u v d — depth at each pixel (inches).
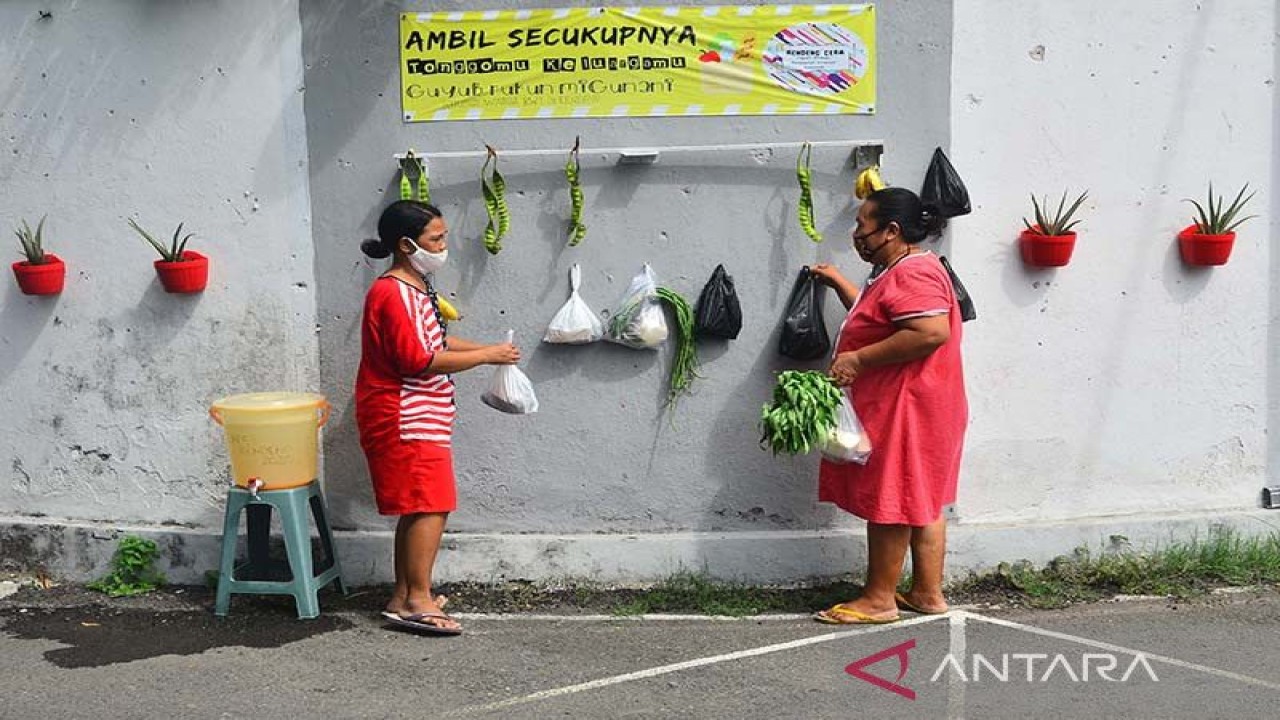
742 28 211.9
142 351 223.5
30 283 217.0
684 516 223.0
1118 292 224.8
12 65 218.5
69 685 183.8
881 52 212.4
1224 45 220.7
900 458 199.3
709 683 183.9
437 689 182.4
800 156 214.1
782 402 199.2
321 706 176.9
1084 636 199.8
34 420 227.3
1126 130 220.7
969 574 222.8
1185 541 227.3
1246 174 224.2
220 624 207.6
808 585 220.8
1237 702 175.9
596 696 179.8
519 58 212.5
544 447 221.9
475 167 215.3
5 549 228.4
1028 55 217.2
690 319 216.5
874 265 204.7
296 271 219.5
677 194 215.5
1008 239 221.5
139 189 219.5
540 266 217.5
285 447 205.0
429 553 201.9
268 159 217.3
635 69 212.5
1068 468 227.5
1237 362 228.7
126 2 215.3
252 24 214.2
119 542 224.4
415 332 194.4
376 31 213.0
